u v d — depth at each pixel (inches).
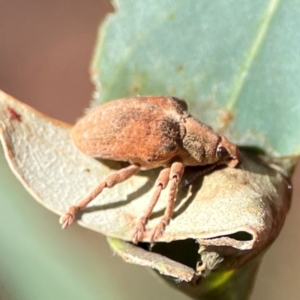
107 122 2.9
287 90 3.0
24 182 2.9
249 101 3.0
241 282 2.9
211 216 2.9
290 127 3.0
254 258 2.9
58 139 3.0
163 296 3.0
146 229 2.9
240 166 3.0
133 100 3.0
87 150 3.0
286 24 3.0
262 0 3.0
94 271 2.9
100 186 2.9
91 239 3.0
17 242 2.9
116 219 2.9
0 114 2.9
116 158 3.0
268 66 3.0
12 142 2.9
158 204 3.0
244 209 2.9
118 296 2.9
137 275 3.0
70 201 2.9
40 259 2.9
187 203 2.9
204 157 3.0
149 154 2.9
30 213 2.9
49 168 2.9
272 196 2.9
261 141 3.0
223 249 2.8
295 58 3.0
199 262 2.9
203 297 2.9
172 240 2.9
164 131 2.9
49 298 2.8
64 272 2.9
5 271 2.9
